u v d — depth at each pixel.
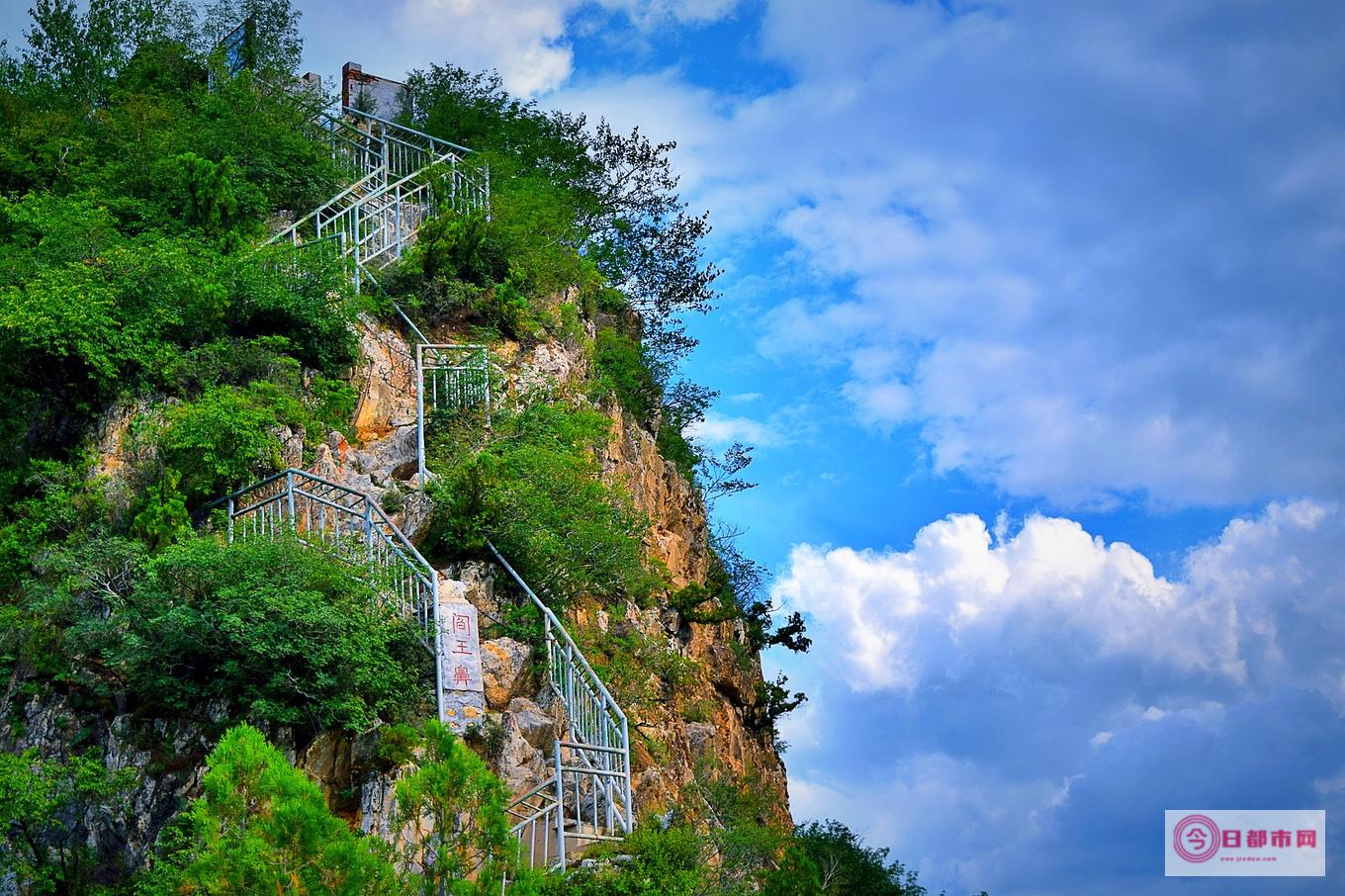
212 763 17.28
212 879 16.27
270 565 23.08
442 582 24.44
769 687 38.41
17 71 42.28
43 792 21.12
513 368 34.00
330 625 22.27
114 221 32.28
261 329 30.39
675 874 21.09
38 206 31.70
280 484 26.64
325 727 22.16
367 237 34.91
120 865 21.30
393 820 18.22
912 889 29.48
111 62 42.94
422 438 29.62
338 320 30.86
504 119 47.19
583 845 22.30
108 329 27.78
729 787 29.02
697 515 41.78
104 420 27.38
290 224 36.78
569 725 24.44
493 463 27.77
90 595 23.89
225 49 41.69
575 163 46.53
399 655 23.45
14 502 26.50
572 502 29.30
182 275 29.41
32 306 27.44
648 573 32.91
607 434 34.34
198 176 32.97
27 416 27.44
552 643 25.53
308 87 43.31
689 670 30.91
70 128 37.59
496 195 39.94
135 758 22.03
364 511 26.77
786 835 30.70
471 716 23.12
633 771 25.94
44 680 23.30
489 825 17.77
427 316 34.53
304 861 16.48
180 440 26.03
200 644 22.48
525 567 27.56
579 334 37.38
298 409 28.05
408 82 48.44
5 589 25.08
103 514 25.44
